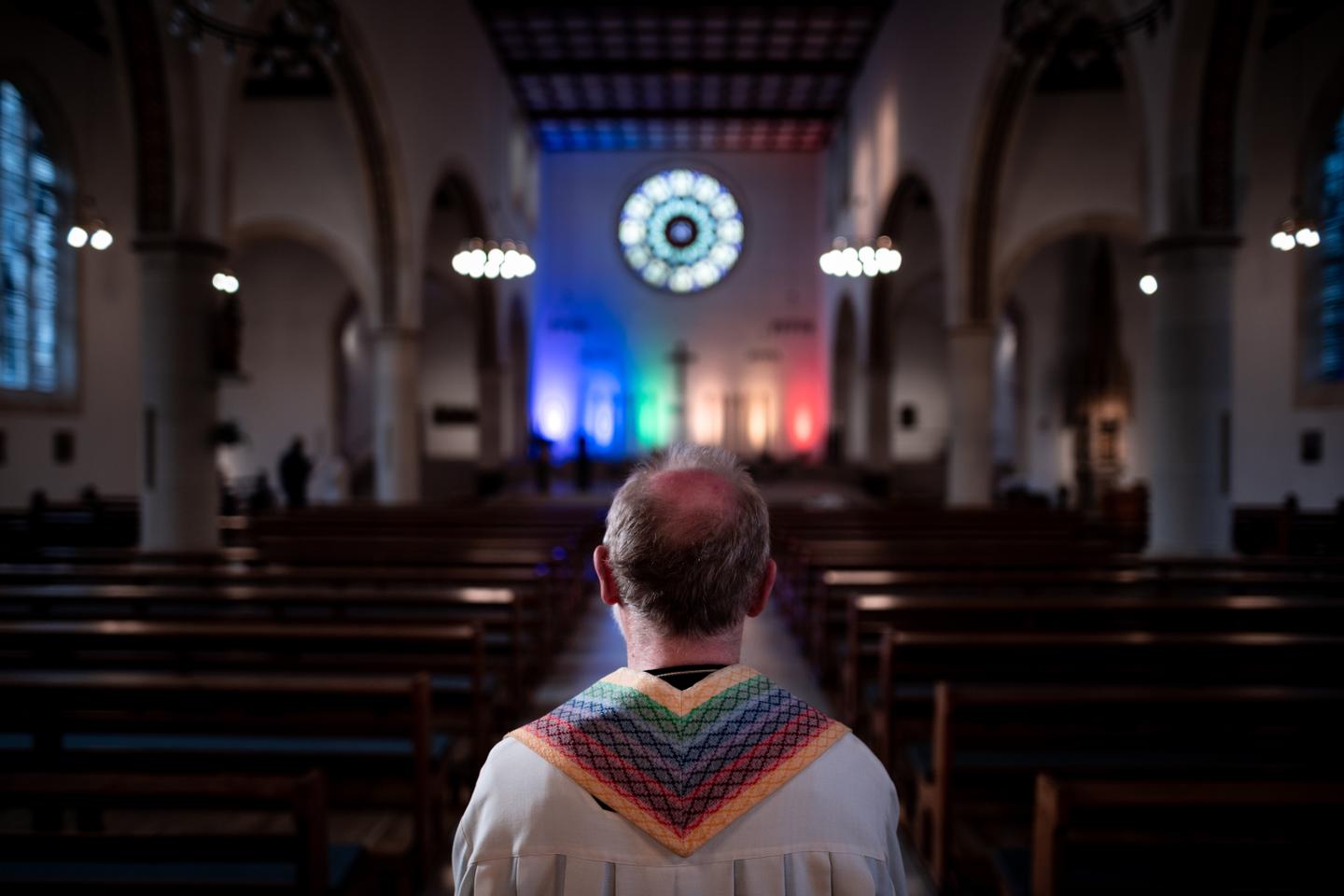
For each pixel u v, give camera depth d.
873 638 5.95
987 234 14.52
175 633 4.49
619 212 29.92
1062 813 2.38
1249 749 3.95
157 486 9.59
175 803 2.50
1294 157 14.27
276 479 22.95
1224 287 8.86
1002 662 5.02
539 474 23.27
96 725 3.84
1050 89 16.70
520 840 1.09
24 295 14.18
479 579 6.67
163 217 9.52
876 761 1.19
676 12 20.30
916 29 17.31
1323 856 2.36
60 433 14.70
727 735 1.14
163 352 9.57
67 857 2.41
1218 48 8.51
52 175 14.83
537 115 26.52
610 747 1.13
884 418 23.11
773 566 1.38
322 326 23.12
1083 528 10.65
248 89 16.59
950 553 8.25
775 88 24.91
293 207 16.75
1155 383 9.25
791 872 1.07
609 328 29.88
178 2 8.86
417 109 15.84
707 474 1.33
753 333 29.81
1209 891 2.55
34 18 14.12
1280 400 14.50
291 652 4.95
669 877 1.05
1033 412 22.83
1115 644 4.38
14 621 5.35
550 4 20.00
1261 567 7.45
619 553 1.28
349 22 12.43
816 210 30.00
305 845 2.42
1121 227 16.62
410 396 15.85
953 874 3.81
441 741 4.29
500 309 23.66
